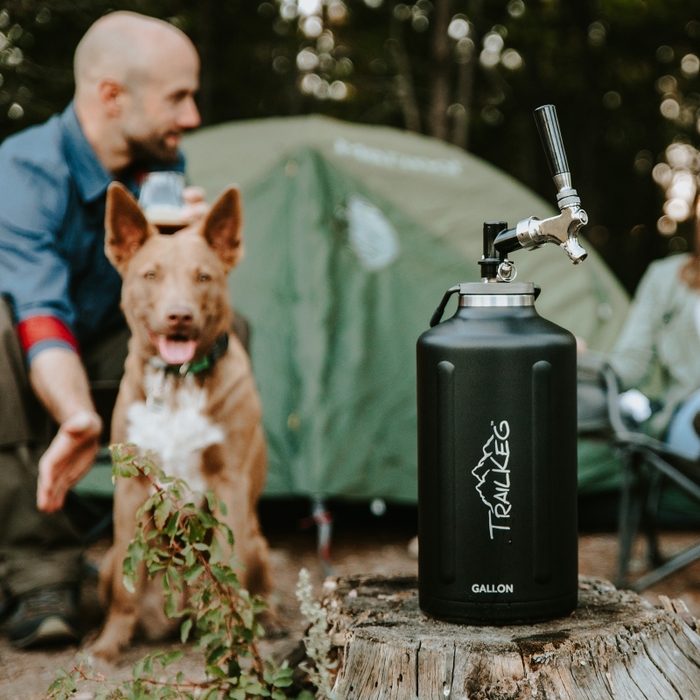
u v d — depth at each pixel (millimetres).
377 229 3941
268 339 3736
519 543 1344
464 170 4320
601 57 12070
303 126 4195
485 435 1334
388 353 3781
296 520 4410
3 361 2250
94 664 2023
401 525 4367
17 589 2299
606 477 3896
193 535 1448
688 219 12273
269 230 3871
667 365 3045
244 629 1464
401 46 10930
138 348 2047
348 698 1367
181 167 2678
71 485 1984
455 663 1296
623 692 1311
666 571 2662
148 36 2422
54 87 8609
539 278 4203
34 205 2355
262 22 10984
